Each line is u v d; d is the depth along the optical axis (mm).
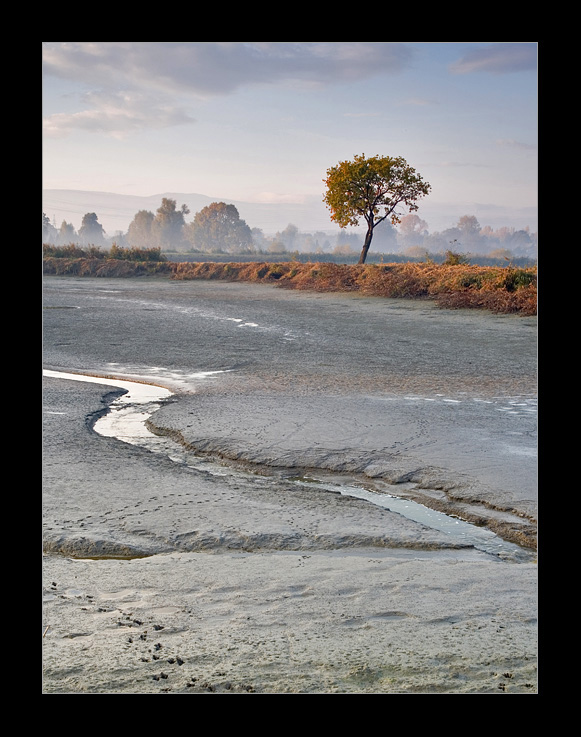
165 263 49562
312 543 5676
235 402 11266
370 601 4238
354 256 90688
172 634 3736
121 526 5973
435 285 28094
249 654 3473
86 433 9312
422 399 11523
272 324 22094
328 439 8844
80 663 3348
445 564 5070
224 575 4758
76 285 40844
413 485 7273
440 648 3535
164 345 18031
